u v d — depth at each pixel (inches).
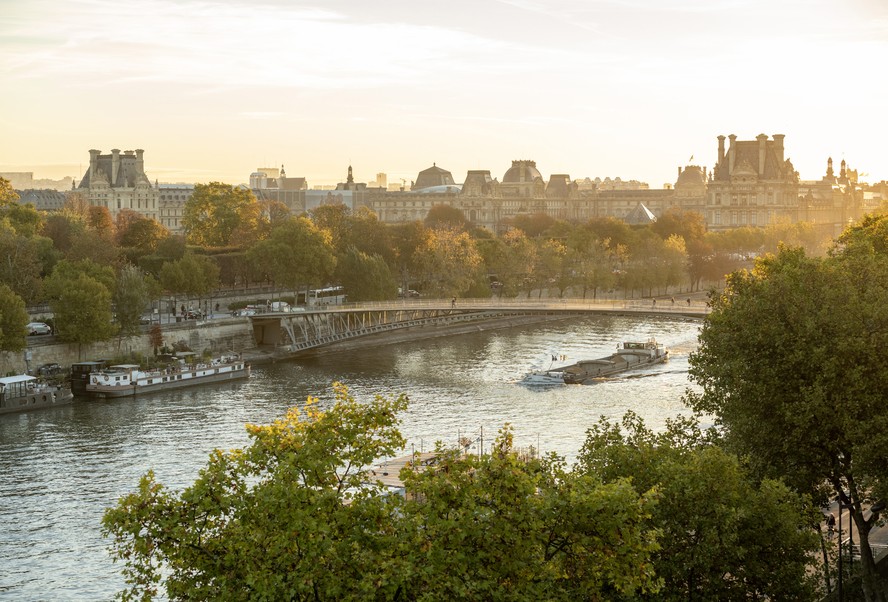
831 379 3063.5
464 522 2010.3
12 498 4611.2
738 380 3184.1
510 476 2092.8
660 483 2495.1
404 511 2111.2
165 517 2095.2
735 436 3233.3
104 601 3592.5
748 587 2600.9
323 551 1975.9
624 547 2108.8
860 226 5211.6
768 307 3267.7
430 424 5925.2
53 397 6614.2
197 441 5615.2
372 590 1899.6
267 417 6245.1
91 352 7716.5
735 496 2529.5
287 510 2046.0
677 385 7288.4
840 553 2955.2
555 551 2138.3
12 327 6865.2
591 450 2915.8
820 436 3063.5
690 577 2492.6
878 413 3073.3
